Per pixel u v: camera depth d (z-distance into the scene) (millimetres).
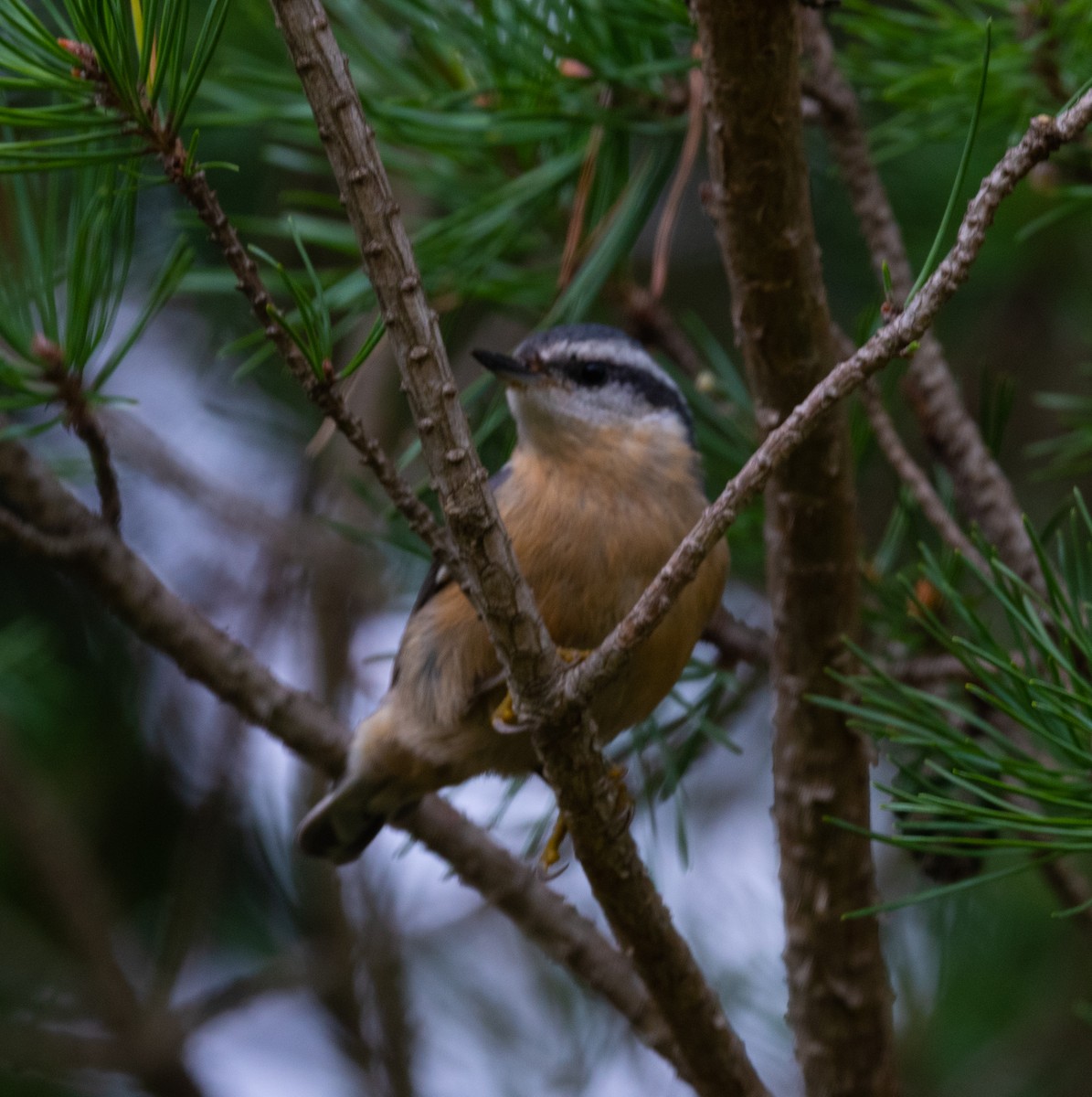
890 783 7492
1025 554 6926
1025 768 4953
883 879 9594
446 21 6828
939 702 5477
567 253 7086
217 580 10656
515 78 7078
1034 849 4820
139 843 10430
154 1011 9227
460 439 4812
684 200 10984
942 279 4586
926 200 9383
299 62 4625
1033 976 9461
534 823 8180
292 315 7344
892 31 7062
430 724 7199
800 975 6828
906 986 9430
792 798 6777
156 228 9984
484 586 4934
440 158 7961
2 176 6727
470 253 7465
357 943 9406
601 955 6973
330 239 7332
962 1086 9148
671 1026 5840
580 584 6922
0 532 6430
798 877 6809
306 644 10016
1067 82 6914
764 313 6137
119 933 10312
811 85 7152
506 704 6570
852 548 6504
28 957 9773
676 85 7227
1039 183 7285
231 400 10859
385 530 8812
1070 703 4895
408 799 7680
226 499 9703
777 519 6492
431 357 4766
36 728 9930
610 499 6988
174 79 4922
